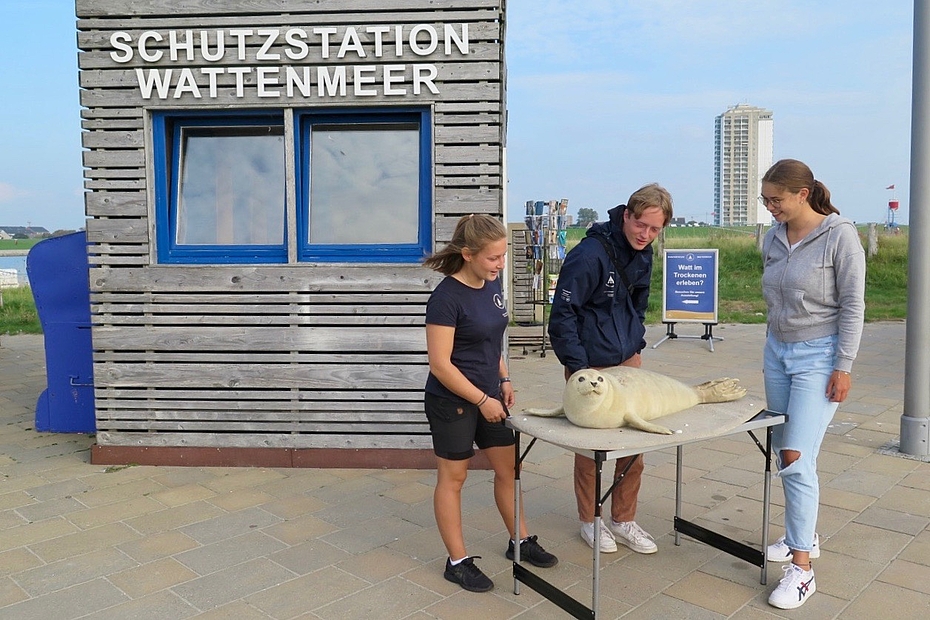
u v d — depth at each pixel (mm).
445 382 3324
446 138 5051
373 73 5055
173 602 3383
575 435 3023
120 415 5359
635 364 3844
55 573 3680
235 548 3965
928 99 5086
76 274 6227
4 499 4719
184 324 5273
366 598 3418
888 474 5035
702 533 3842
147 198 5215
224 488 4883
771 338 3580
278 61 5086
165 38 5102
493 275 3326
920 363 5375
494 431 3615
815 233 3309
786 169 3279
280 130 5363
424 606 3346
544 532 4168
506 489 3711
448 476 3498
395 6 5012
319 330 5195
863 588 3441
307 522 4316
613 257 3568
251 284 5211
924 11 5031
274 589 3508
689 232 23344
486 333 3416
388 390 5199
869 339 11383
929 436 5414
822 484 4844
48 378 6348
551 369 9398
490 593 3469
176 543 4031
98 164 5203
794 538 3355
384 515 4418
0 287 18922
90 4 5105
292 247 5227
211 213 5441
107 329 5301
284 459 5273
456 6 4969
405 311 5145
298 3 5047
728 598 3387
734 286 17703
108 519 4375
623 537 3934
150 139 5230
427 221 5199
